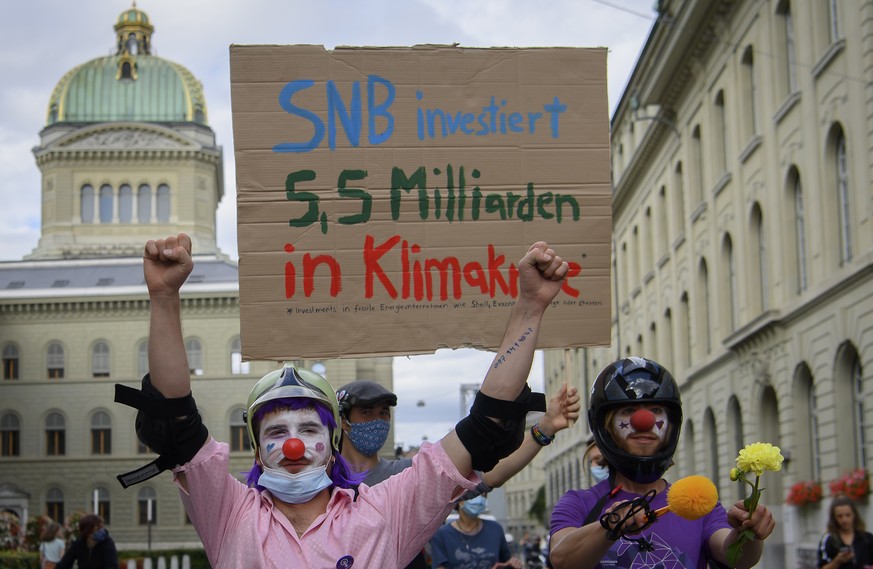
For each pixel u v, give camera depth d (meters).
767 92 26.30
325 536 4.00
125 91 87.31
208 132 86.06
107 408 67.50
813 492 23.08
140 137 83.94
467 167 6.34
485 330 6.25
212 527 4.01
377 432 6.85
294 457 4.02
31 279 72.06
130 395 3.88
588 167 6.43
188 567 45.16
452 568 9.37
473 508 9.31
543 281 4.08
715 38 30.17
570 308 6.33
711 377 31.94
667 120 36.03
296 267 6.16
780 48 25.58
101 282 71.44
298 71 6.27
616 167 48.25
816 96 23.00
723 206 30.36
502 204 6.35
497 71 6.42
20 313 68.31
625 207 45.66
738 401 29.50
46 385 67.69
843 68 21.45
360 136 6.29
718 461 31.44
